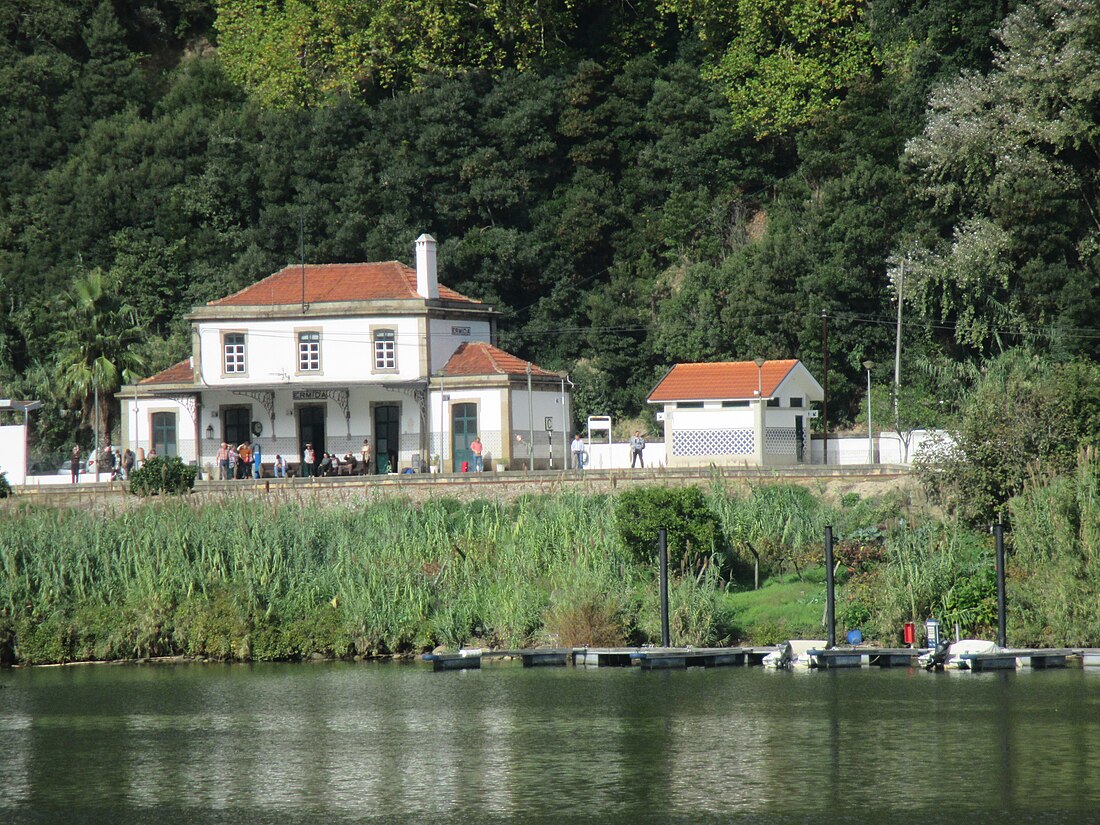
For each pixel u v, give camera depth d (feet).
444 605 541.75
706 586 509.35
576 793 316.19
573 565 538.47
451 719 405.39
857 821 288.30
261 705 435.53
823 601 514.68
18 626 541.34
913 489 570.46
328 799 317.22
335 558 568.82
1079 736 362.12
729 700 423.64
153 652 545.03
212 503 594.24
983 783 315.78
